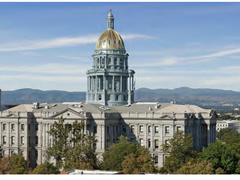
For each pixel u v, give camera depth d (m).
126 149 140.12
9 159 142.50
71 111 170.62
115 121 175.75
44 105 196.88
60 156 139.50
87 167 125.00
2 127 188.12
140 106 184.38
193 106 185.38
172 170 134.38
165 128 168.50
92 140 146.12
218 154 134.38
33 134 185.38
